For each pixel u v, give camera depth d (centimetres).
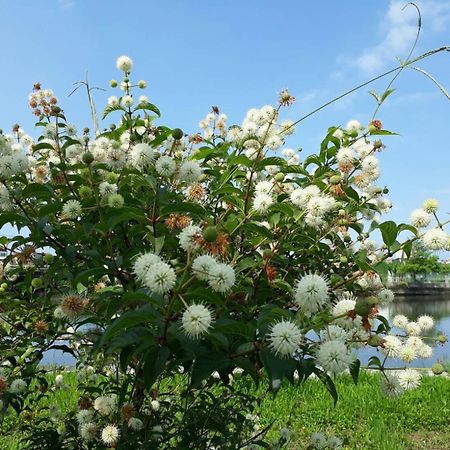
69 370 670
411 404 765
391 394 257
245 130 338
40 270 346
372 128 339
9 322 372
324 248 302
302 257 308
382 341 234
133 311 187
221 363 194
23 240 270
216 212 314
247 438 385
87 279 289
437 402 761
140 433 311
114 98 418
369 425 674
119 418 315
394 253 285
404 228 272
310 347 221
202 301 205
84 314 281
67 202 280
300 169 323
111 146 316
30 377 379
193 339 190
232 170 308
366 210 359
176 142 317
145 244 285
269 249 277
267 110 333
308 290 203
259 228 260
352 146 346
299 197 294
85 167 297
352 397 771
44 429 370
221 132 441
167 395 395
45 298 330
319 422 674
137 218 253
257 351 192
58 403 568
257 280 269
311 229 301
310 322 214
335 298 291
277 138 334
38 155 392
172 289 203
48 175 337
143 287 216
